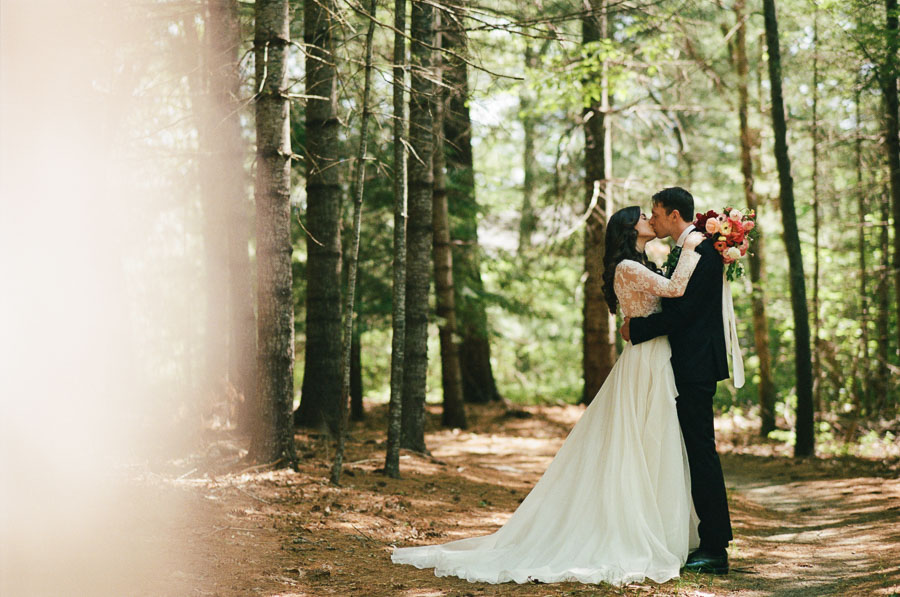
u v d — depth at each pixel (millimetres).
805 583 4047
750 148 14211
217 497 5312
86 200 6516
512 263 15539
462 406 13797
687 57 12594
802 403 11258
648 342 4418
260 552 4316
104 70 6773
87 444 5719
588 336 14539
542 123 17594
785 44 12320
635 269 4418
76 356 6129
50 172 6086
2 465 4918
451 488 6973
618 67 11797
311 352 9492
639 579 3926
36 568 3672
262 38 6020
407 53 8492
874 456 10938
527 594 3713
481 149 19734
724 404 18047
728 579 4133
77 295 6289
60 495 4758
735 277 4414
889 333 13969
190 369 9508
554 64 10969
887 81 10047
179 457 6484
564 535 4250
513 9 8109
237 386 8094
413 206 8445
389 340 19266
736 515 6527
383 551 4613
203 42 7637
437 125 8523
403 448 8578
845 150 12562
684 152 14086
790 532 5852
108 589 3496
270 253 6145
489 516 5992
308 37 8445
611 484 4250
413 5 7711
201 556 4113
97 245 6707
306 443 8359
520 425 14539
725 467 10938
